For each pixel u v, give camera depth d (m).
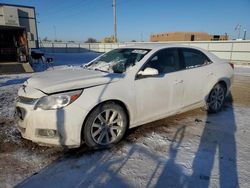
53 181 2.49
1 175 2.59
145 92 3.50
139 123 3.58
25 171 2.68
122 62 3.82
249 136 3.72
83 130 3.04
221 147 3.31
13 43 17.25
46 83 3.13
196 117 4.59
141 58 3.67
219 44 24.64
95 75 3.43
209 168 2.77
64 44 47.16
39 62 18.47
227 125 4.19
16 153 3.08
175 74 3.92
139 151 3.17
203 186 2.44
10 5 20.97
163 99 3.77
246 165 2.85
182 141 3.49
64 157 2.99
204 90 4.50
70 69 4.08
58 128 2.86
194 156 3.05
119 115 3.31
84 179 2.54
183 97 4.11
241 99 6.28
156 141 3.47
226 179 2.56
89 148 3.18
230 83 5.11
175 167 2.78
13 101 5.81
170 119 4.44
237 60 23.47
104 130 3.21
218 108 4.94
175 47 4.15
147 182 2.50
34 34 22.75
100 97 3.04
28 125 2.95
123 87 3.28
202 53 4.61
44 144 3.01
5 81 9.16
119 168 2.75
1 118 4.44
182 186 2.44
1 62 15.18
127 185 2.44
